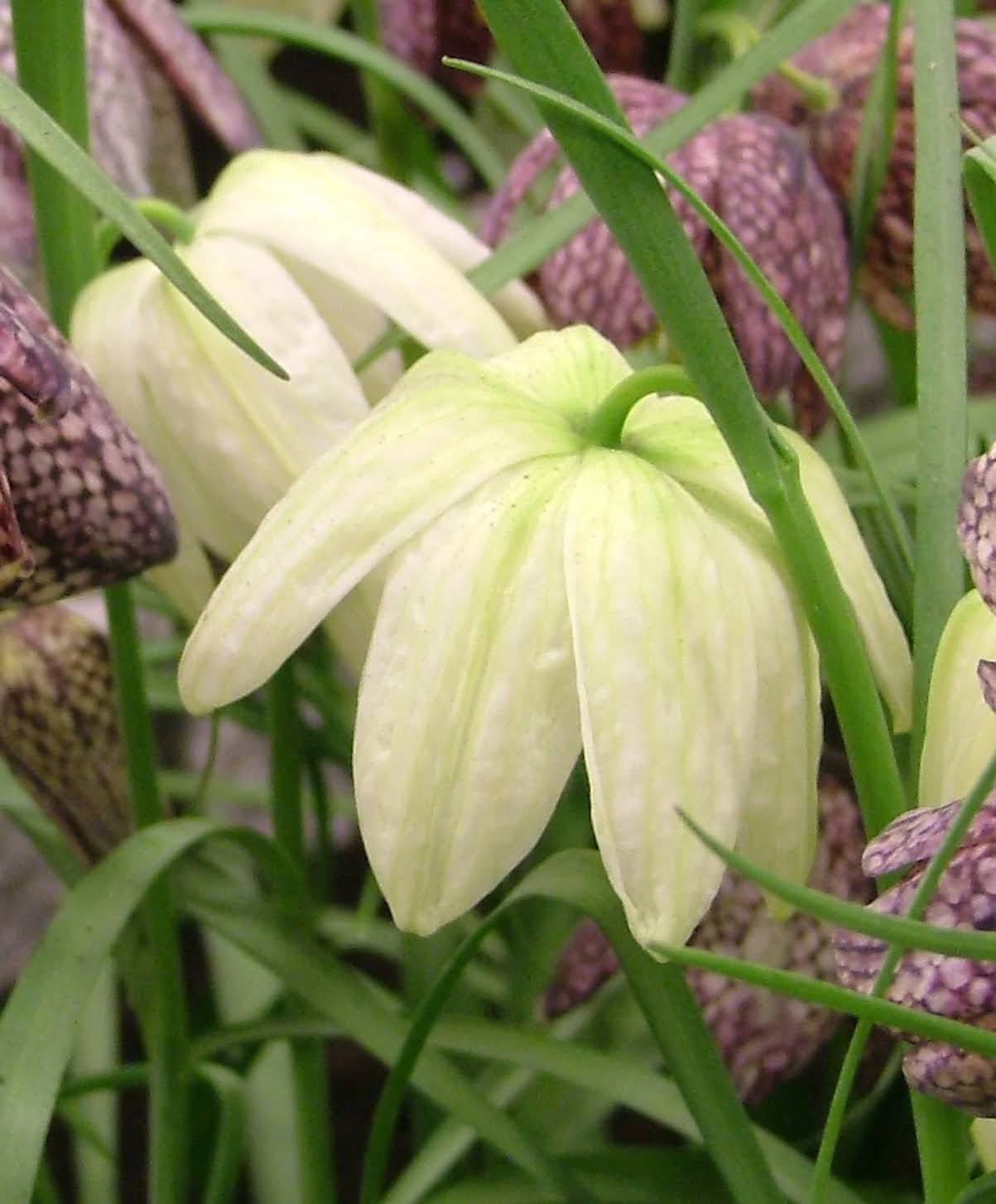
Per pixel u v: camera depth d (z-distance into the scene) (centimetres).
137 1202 51
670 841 25
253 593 26
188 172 43
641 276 24
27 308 28
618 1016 36
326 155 32
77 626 35
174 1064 35
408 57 44
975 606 26
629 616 25
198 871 35
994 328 59
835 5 31
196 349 30
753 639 25
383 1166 32
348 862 58
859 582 26
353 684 47
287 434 30
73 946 30
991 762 22
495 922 30
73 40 30
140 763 34
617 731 25
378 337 33
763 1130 32
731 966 23
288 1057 42
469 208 63
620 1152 34
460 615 25
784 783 26
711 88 32
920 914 23
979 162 25
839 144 37
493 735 25
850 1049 24
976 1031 23
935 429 27
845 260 36
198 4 47
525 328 34
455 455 26
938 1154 26
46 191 31
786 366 35
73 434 27
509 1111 36
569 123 24
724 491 26
